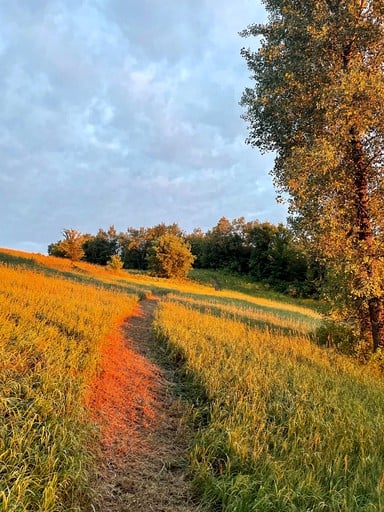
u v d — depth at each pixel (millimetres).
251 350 10375
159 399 6898
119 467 4574
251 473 4340
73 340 7727
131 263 104062
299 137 13883
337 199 12164
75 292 15227
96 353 7406
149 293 29219
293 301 60688
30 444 3936
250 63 14664
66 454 4008
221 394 6594
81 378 5906
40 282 15242
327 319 14008
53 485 3479
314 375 8562
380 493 3910
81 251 63750
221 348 10102
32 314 8914
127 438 5250
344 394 7477
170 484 4371
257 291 68250
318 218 12258
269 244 82312
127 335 11422
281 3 13602
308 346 12070
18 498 3184
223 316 17516
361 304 12414
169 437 5523
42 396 4824
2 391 4688
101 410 5703
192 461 4605
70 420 4590
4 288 11461
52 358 6211
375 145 11711
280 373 8227
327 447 4973
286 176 12914
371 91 10375
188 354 9141
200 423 5781
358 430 5551
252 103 14500
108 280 31531
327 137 11977
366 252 11602
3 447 3754
